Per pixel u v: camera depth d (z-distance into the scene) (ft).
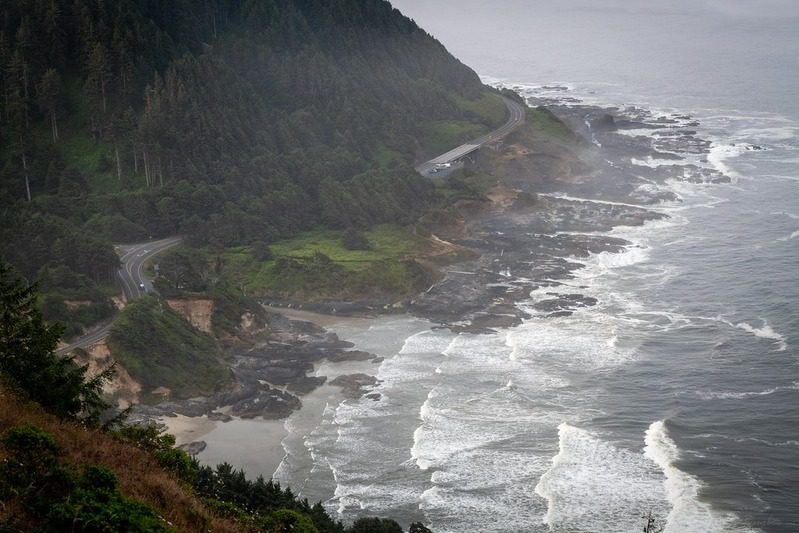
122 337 456.45
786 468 367.86
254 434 408.87
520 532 327.67
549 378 458.91
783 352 484.74
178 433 410.52
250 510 264.72
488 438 396.78
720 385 447.01
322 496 355.36
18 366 206.39
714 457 376.89
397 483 363.15
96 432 191.42
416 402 435.53
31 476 148.97
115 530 142.72
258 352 508.12
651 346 499.10
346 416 423.23
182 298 523.29
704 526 328.08
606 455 378.94
